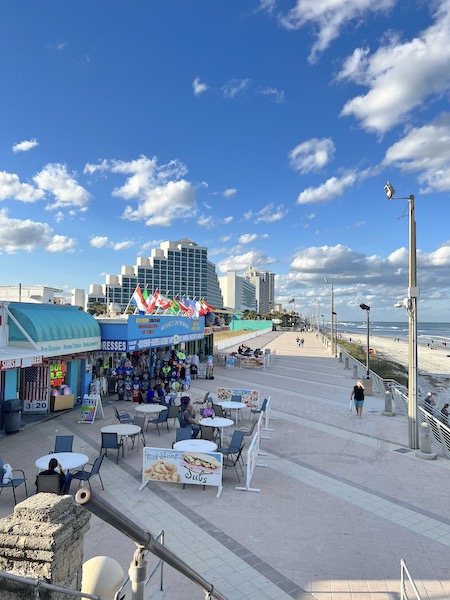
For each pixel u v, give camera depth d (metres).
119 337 20.73
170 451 10.39
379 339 122.44
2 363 12.77
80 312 19.69
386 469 11.90
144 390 21.30
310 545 7.78
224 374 30.89
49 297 31.98
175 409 16.25
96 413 17.86
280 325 150.88
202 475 10.24
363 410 19.72
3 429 15.00
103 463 12.05
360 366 31.94
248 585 6.59
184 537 7.99
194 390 23.89
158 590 6.32
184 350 32.81
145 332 22.92
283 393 23.59
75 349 17.95
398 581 6.75
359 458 12.83
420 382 38.88
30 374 18.03
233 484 10.64
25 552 3.62
